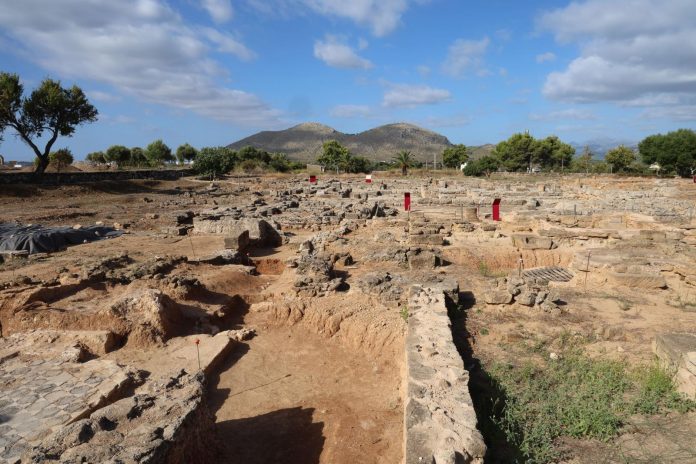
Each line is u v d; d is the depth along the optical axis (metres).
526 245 21.03
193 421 7.17
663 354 9.61
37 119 46.25
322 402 10.40
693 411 7.97
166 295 13.82
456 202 38.28
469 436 6.55
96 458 5.73
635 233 21.30
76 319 12.45
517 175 79.50
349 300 15.03
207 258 19.34
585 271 16.70
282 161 98.50
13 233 23.66
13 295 13.02
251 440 9.04
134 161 92.38
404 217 31.45
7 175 44.09
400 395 10.28
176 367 11.17
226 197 49.34
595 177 70.44
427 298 12.53
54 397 9.27
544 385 8.98
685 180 59.41
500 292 13.38
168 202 44.28
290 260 19.14
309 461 8.49
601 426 7.48
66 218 33.00
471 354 10.51
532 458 6.89
